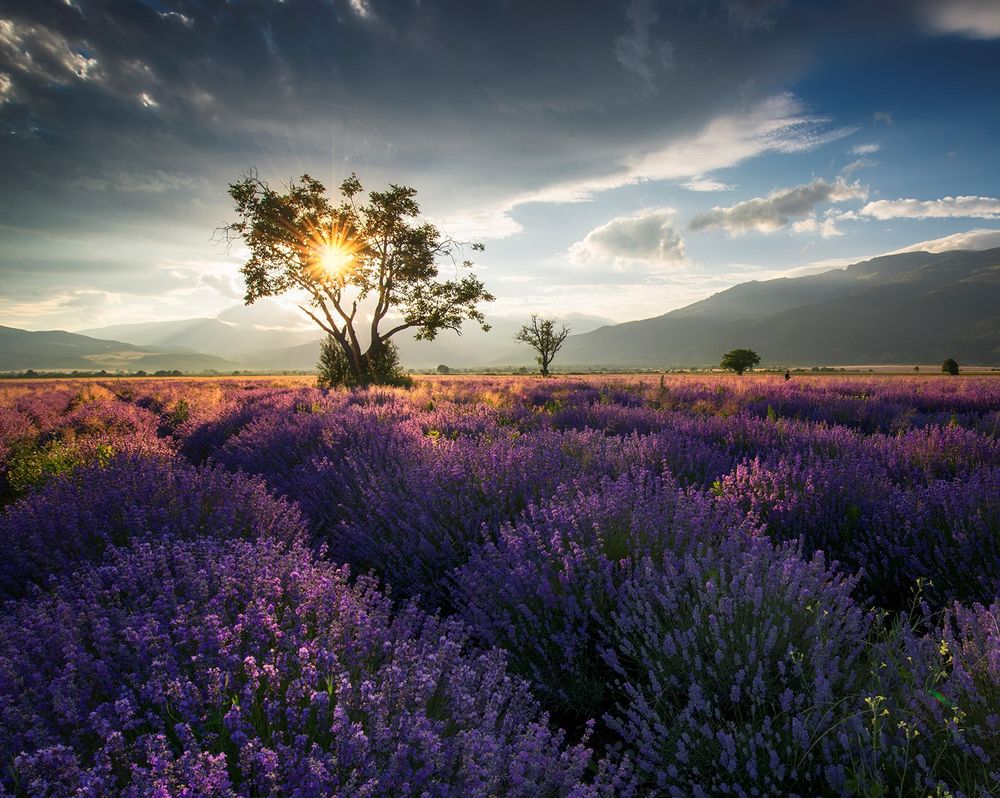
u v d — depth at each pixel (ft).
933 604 12.01
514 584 11.12
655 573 10.68
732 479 17.75
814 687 7.95
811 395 44.91
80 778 5.42
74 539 13.42
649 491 14.99
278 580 9.94
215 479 17.87
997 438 26.05
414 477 17.21
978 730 6.84
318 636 8.46
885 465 19.81
